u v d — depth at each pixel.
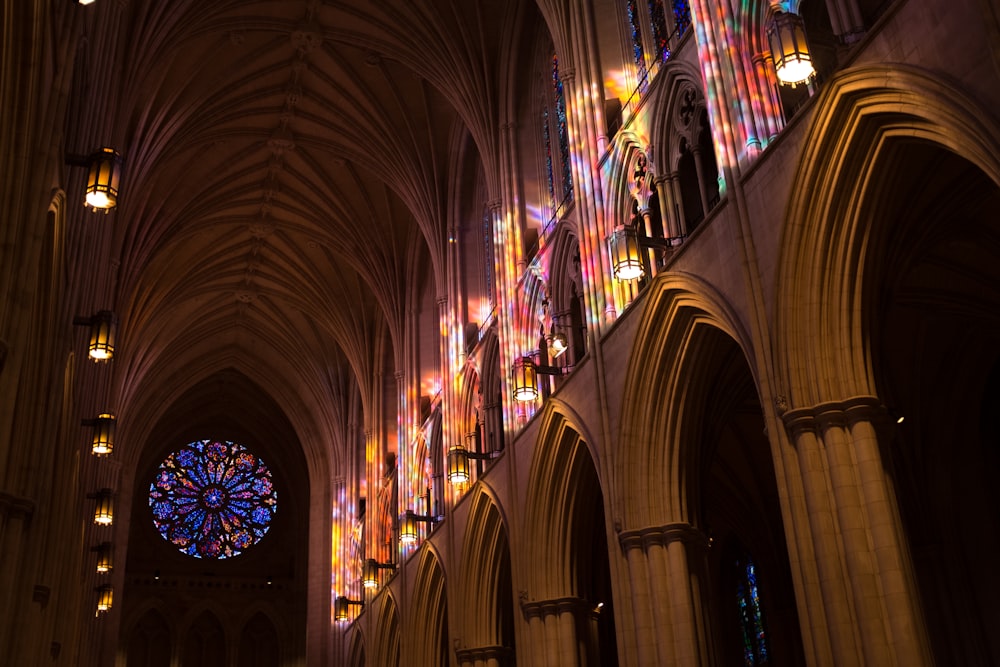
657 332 18.73
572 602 23.00
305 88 34.06
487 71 29.44
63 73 14.16
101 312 19.27
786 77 14.09
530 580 23.64
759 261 15.66
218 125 34.50
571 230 23.97
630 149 21.06
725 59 17.20
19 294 12.59
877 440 13.71
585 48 23.36
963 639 21.91
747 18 16.94
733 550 31.06
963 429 22.97
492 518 27.78
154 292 41.94
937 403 23.17
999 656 21.38
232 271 43.88
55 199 15.36
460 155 33.56
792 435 14.23
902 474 23.30
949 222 16.06
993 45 11.00
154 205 36.53
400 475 37.34
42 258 15.55
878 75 13.44
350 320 43.66
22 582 14.91
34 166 13.11
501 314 27.50
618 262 18.39
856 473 13.62
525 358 23.61
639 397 19.17
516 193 27.89
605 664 28.27
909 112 13.11
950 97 12.32
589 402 21.44
